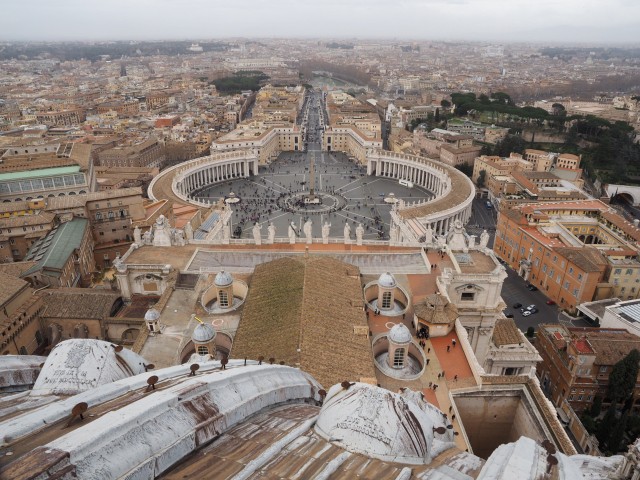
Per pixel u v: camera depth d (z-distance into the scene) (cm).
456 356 7450
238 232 18762
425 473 1568
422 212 19075
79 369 1836
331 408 1897
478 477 1424
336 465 1513
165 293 8744
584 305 13388
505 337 9381
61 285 11344
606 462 2211
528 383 6619
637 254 14562
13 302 8731
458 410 6712
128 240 15375
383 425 1748
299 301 7331
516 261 16688
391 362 7019
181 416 1585
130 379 1828
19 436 1318
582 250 14438
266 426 1872
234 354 6700
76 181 18075
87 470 1175
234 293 9006
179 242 10794
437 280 9069
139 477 1284
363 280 9381
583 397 10006
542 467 1424
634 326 11144
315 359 6169
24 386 1983
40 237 13800
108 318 9500
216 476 1415
